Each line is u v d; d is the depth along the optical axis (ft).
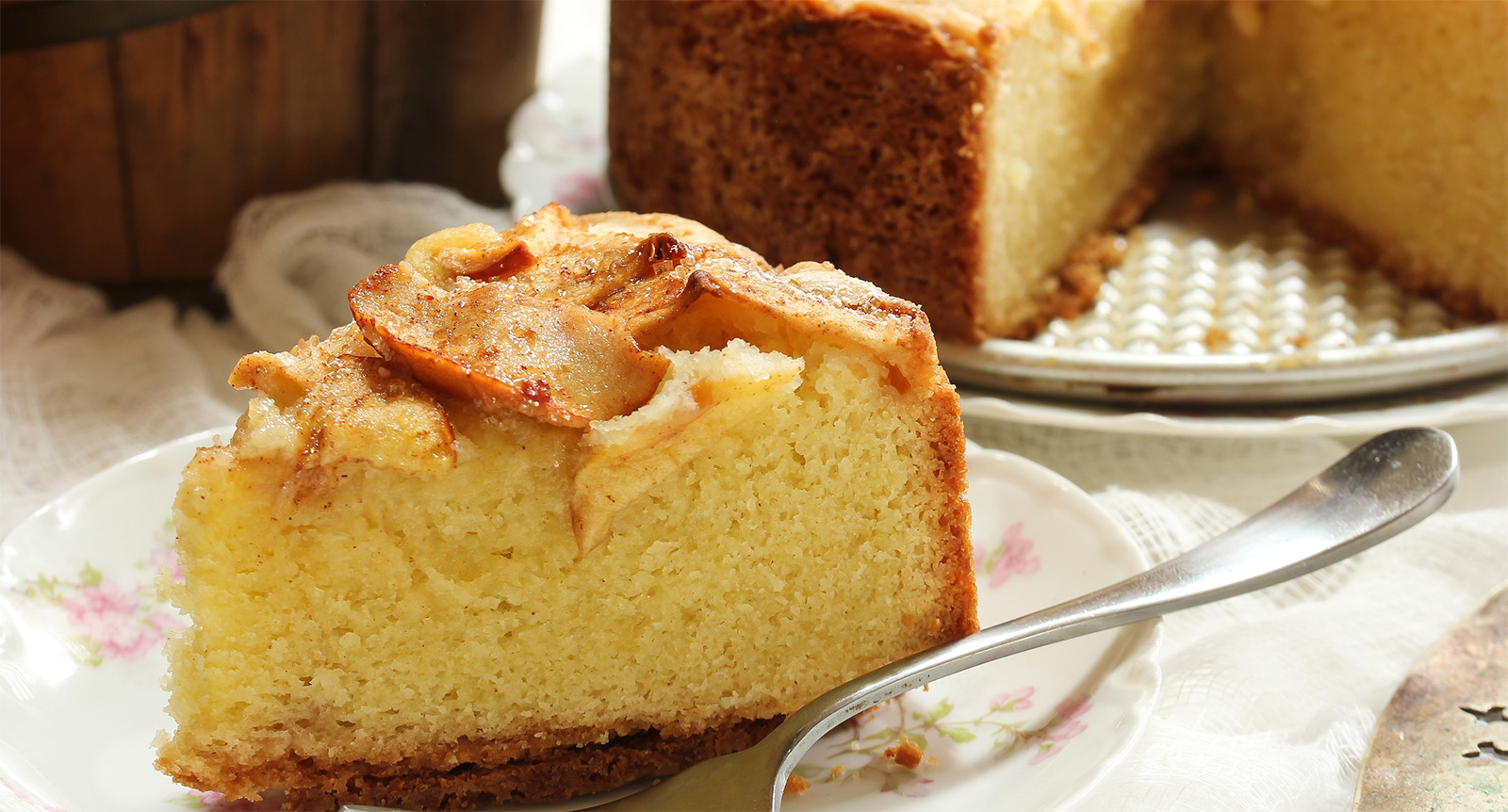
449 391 1.59
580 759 1.65
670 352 1.60
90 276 2.14
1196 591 1.67
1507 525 1.83
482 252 1.65
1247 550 1.70
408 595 1.60
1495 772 1.63
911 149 1.98
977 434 1.97
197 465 1.56
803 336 1.61
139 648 1.67
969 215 1.98
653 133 2.11
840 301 1.63
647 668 1.64
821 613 1.65
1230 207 2.31
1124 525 1.79
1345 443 1.95
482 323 1.60
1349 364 1.95
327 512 1.58
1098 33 2.14
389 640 1.61
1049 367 1.97
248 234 2.10
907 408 1.62
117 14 1.99
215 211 2.12
